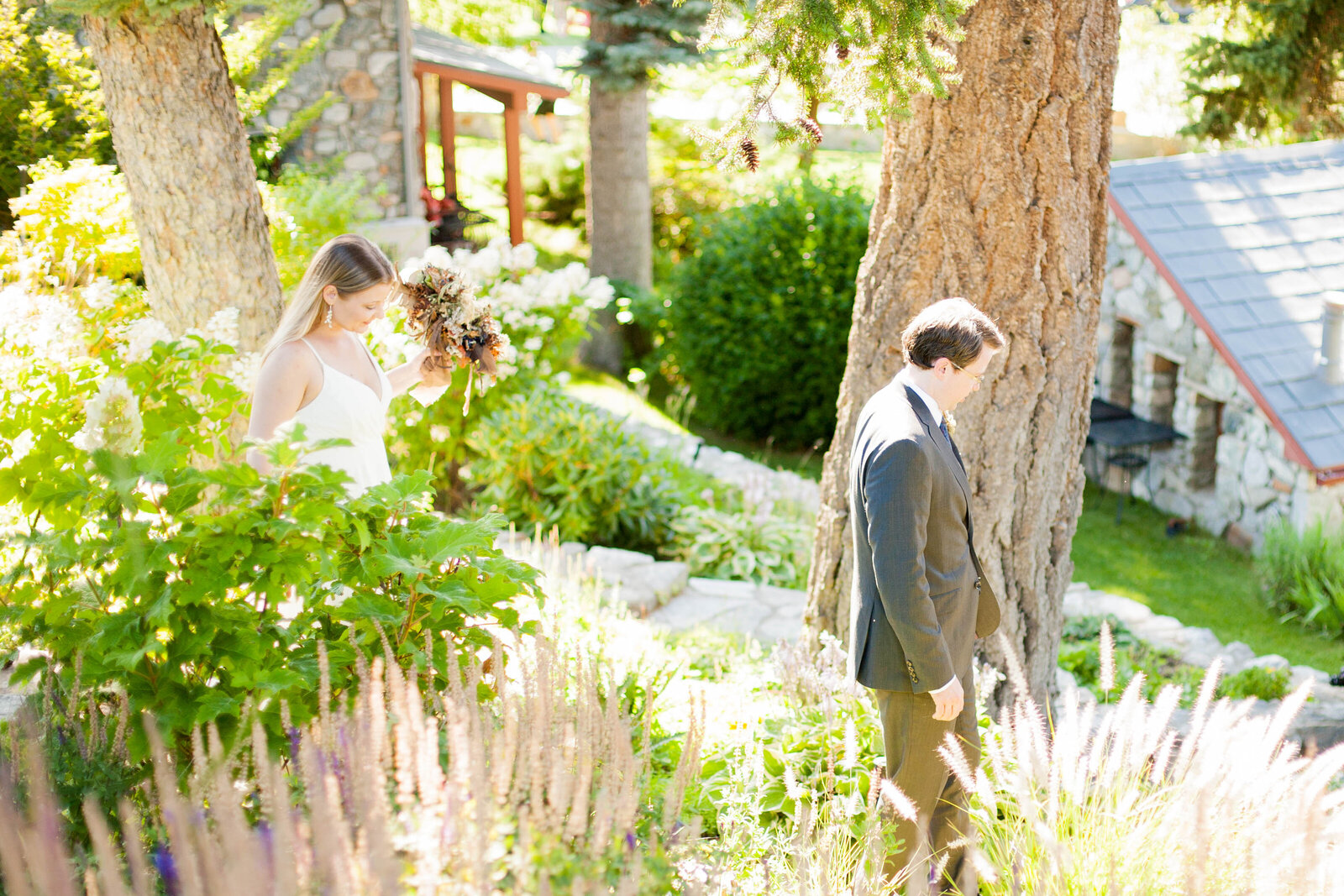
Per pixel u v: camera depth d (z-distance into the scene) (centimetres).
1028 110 354
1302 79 692
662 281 1560
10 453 289
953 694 269
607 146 1312
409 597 265
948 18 307
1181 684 570
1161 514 1061
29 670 234
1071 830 261
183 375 289
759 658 486
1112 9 363
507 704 213
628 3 1178
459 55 1320
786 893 237
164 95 437
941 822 299
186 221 454
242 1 432
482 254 743
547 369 763
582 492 732
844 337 1072
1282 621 799
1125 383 1145
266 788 182
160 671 229
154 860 192
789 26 303
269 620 248
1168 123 1443
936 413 284
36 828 176
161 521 238
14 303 349
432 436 704
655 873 199
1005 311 370
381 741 186
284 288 713
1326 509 882
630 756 209
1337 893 204
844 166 1859
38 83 784
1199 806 206
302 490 240
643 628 456
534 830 185
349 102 1038
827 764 317
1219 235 1037
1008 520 387
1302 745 510
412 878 172
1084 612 705
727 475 923
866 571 283
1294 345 938
